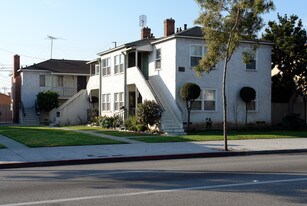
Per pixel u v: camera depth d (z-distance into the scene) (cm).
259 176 1142
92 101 4231
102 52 3819
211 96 3044
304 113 3462
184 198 859
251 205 795
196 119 2989
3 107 5894
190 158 1700
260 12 1830
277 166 1366
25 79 4975
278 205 795
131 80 3306
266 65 3247
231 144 2120
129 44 3366
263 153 1862
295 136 2595
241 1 1842
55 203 820
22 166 1458
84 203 818
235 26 1877
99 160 1568
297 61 3272
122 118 3372
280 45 3275
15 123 5066
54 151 1791
